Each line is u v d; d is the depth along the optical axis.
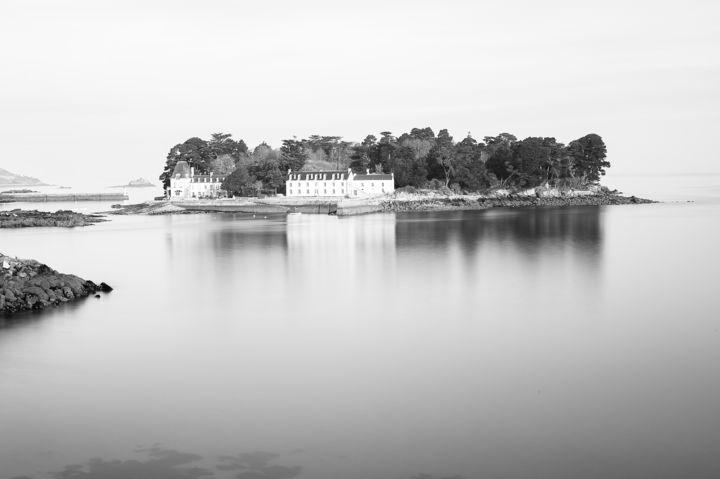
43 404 37.75
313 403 37.44
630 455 30.84
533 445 31.95
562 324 54.31
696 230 130.62
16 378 42.12
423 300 64.94
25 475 29.83
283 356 46.56
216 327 54.94
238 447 32.22
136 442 32.88
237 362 45.25
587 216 172.38
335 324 55.66
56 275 68.56
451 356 45.97
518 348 47.66
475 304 62.59
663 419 34.44
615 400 37.09
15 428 34.59
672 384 39.41
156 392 39.47
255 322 56.59
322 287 72.81
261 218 182.12
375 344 49.34
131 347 49.03
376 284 74.12
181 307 62.72
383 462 30.55
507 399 37.53
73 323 56.25
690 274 77.06
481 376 41.53
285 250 106.50
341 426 34.28
